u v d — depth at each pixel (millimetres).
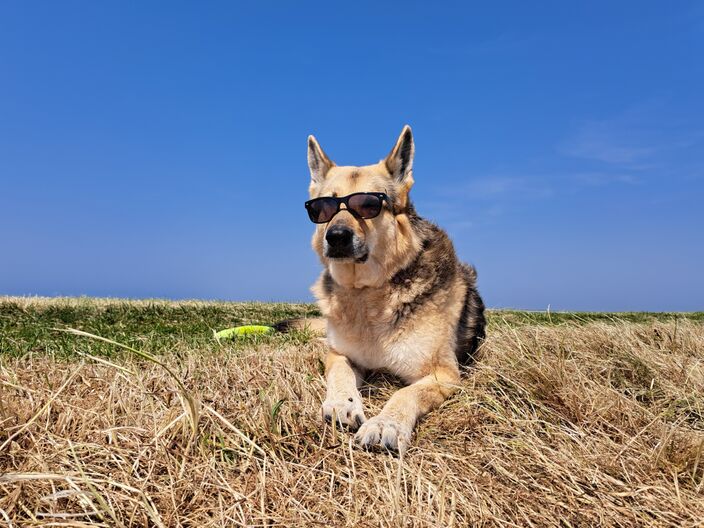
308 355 930
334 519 424
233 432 529
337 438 560
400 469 466
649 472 553
